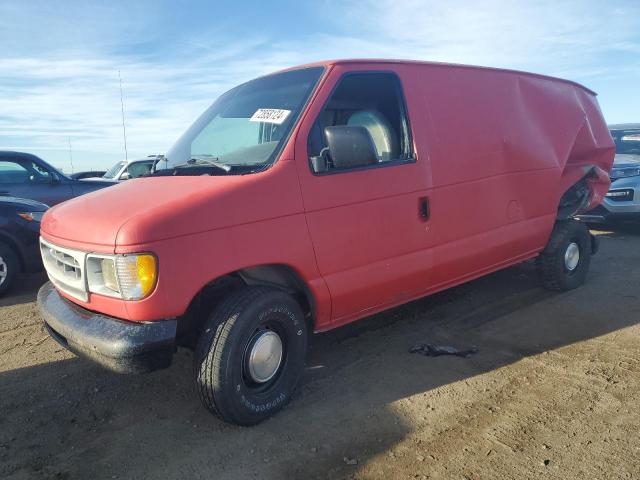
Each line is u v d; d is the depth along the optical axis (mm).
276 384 3301
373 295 3697
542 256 5543
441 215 4078
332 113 3973
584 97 5906
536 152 4965
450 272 4242
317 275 3350
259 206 3059
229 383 2971
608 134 6199
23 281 7008
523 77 5074
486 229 4496
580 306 5211
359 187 3531
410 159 3891
